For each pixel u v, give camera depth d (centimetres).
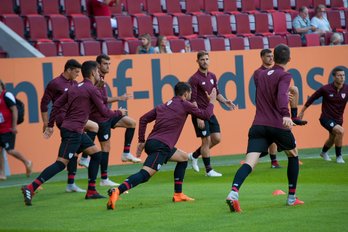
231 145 5394
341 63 5672
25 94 4831
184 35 6081
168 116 3197
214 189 3750
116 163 5116
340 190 3525
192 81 4303
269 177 4156
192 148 5256
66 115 3412
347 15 6731
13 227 2800
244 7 6544
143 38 5466
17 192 3878
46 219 2956
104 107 3388
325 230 2528
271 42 6141
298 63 5562
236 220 2773
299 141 5594
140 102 5128
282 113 2878
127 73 5094
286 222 2695
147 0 6200
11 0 5769
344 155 5231
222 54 5356
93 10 5969
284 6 6675
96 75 3428
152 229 2655
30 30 5628
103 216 2978
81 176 4656
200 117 3241
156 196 3541
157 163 3164
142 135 3231
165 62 5197
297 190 3550
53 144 4906
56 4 5888
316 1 6819
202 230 2603
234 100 5384
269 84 2959
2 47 5441
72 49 5475
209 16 6172
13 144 4406
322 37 6378
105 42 5628
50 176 3347
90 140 3488
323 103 4762
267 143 2995
